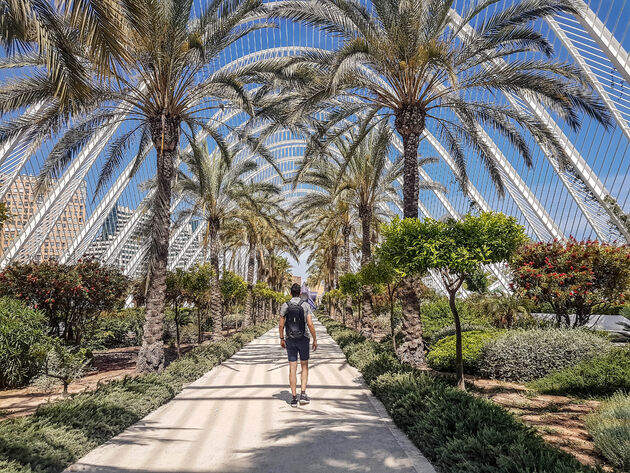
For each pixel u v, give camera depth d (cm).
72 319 1201
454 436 339
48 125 967
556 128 1886
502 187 1221
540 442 321
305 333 592
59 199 2127
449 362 903
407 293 962
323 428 450
